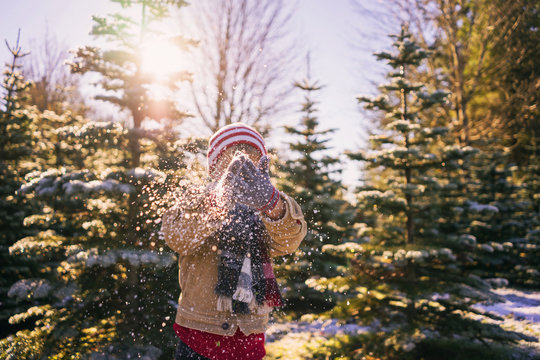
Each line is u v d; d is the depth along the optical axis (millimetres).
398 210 6051
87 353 4316
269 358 5598
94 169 5828
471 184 12789
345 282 5867
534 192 13977
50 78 18359
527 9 17500
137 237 4621
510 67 19359
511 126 20547
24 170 8422
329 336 6367
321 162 9648
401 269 6207
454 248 6363
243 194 1273
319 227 7969
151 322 4609
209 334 1377
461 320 5965
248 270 1366
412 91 6266
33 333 5332
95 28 5531
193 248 1367
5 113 8656
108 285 4895
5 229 7941
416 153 5777
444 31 17469
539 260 11586
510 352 5941
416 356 5719
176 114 5910
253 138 1479
